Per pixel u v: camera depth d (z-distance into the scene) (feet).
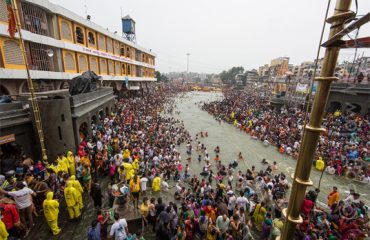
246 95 216.13
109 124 70.59
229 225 27.50
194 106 188.24
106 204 34.47
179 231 26.00
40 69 63.87
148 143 63.52
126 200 33.81
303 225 26.11
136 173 40.29
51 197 26.68
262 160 65.98
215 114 140.87
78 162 39.86
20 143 39.06
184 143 80.02
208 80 553.64
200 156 65.41
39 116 39.70
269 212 29.76
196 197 37.19
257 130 94.94
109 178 42.52
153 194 41.73
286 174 58.08
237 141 86.69
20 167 33.65
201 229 29.55
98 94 71.56
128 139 60.95
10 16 34.04
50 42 65.21
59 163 35.94
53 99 41.88
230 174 53.57
